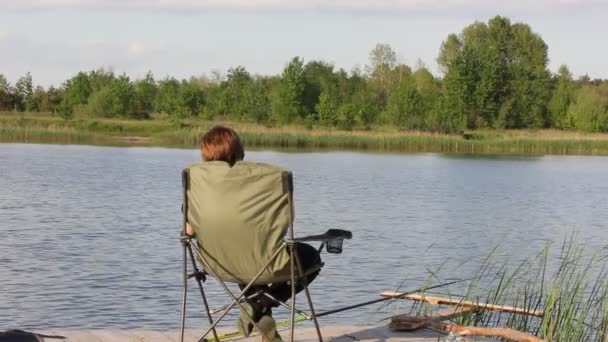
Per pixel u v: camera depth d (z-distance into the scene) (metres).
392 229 17.69
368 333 5.83
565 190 30.02
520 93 83.19
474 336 5.70
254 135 56.44
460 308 6.49
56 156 40.75
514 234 17.48
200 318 9.16
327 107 72.06
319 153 50.75
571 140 59.41
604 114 79.00
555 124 84.19
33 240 14.77
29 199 21.88
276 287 5.06
